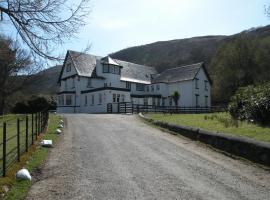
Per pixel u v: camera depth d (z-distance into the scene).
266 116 16.44
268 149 11.31
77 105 54.66
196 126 18.66
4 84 45.56
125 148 15.06
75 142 16.64
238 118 19.41
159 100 63.12
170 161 12.38
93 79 56.41
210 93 65.19
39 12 9.56
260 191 8.74
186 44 152.12
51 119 28.19
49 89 69.31
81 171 10.80
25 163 11.17
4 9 9.34
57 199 8.07
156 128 22.55
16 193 8.20
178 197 8.23
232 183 9.47
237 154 13.13
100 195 8.40
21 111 49.47
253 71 61.66
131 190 8.81
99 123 26.12
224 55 65.12
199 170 11.00
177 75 64.19
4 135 9.35
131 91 62.91
